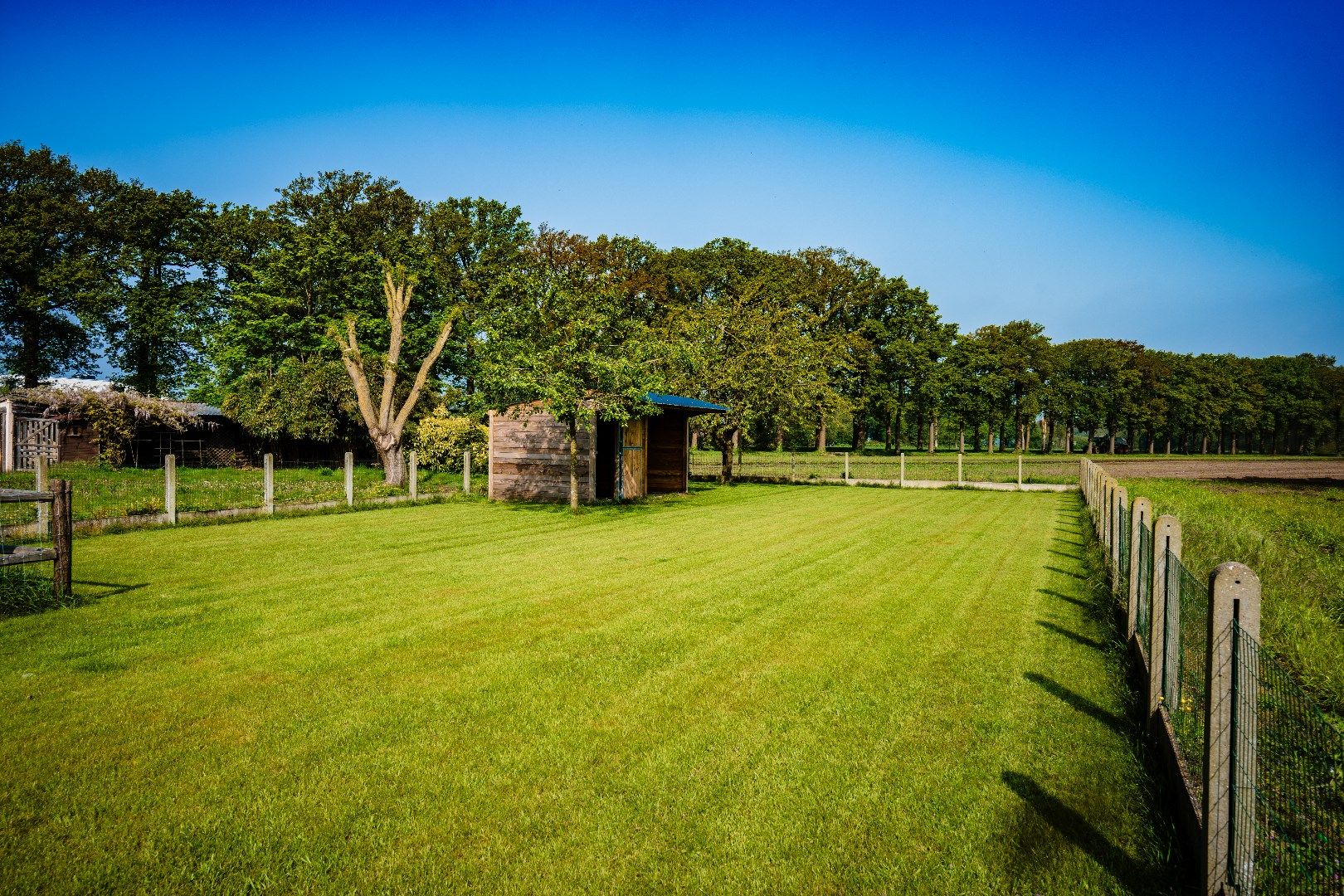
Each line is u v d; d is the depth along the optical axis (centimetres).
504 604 725
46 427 2816
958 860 307
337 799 350
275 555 995
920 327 5803
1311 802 280
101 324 3566
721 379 2519
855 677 525
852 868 301
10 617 656
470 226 3900
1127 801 356
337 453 3556
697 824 332
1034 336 7056
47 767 378
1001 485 2372
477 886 287
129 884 285
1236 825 254
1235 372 8744
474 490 2056
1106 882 294
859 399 5388
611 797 354
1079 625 665
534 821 333
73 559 950
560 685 503
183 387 3934
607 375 1520
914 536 1236
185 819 331
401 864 301
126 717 441
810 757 399
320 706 462
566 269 4097
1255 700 248
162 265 3784
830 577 866
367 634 618
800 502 1906
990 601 754
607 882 290
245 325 3369
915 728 439
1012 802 355
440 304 3612
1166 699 416
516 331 1612
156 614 676
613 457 2138
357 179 3784
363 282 3300
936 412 5947
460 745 409
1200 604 351
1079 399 7600
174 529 1241
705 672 532
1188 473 3644
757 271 4750
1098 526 1181
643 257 4738
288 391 2922
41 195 3406
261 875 291
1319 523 1365
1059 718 455
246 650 570
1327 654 526
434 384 3294
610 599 750
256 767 380
